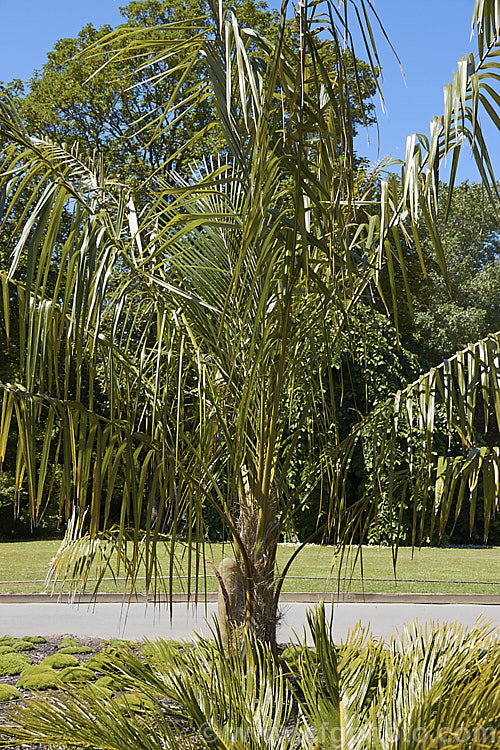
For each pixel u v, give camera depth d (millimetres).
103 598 8023
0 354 16688
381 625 6652
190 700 2564
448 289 2430
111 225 3191
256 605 3729
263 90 2570
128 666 3068
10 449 16938
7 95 2812
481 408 18703
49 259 2623
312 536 3992
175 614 7199
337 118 2297
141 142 14242
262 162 2285
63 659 5125
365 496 4117
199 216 2711
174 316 3426
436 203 2426
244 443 3615
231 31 2570
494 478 3832
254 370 2986
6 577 9117
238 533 3910
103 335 3363
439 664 2916
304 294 3695
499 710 2338
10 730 2488
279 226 2512
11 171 2586
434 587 8523
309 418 4348
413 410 4027
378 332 13086
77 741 2383
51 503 16328
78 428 3045
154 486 2936
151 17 16250
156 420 3344
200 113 13852
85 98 14516
